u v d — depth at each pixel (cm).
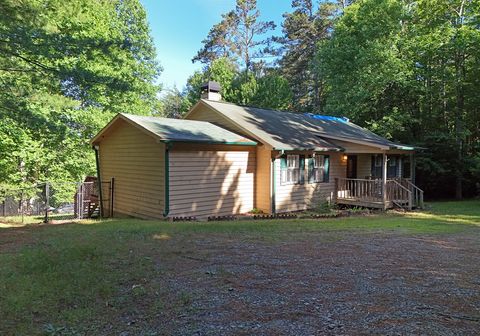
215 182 1246
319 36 3784
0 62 1128
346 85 2353
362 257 601
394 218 1195
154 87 2441
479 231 897
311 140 1480
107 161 1456
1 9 1002
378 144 1411
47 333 336
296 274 505
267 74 3797
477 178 2062
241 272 514
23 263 550
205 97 1798
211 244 691
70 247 643
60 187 1916
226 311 381
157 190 1170
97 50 1286
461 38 1895
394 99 2305
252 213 1322
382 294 427
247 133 1359
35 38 1130
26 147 1739
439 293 430
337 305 394
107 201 1451
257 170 1367
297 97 4025
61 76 1202
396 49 2181
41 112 1467
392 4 2159
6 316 372
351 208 1530
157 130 1148
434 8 2066
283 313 374
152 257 591
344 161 1631
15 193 1762
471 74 2042
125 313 380
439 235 825
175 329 340
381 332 328
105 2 1945
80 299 417
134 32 2352
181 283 470
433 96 2200
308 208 1470
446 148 2025
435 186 2108
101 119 1939
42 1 1216
